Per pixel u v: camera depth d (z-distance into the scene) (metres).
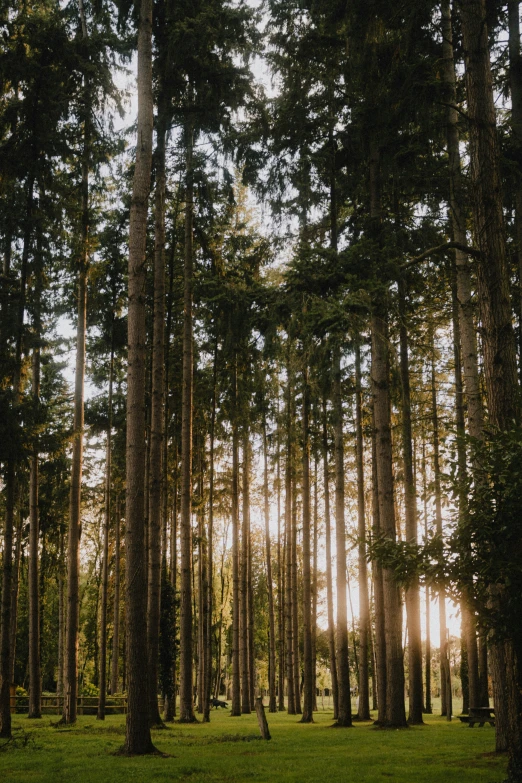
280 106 18.16
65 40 18.02
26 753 13.12
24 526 26.19
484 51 9.89
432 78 11.12
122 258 24.52
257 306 12.83
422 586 7.92
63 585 37.53
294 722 23.67
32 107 17.39
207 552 38.31
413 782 9.00
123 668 45.50
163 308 20.41
